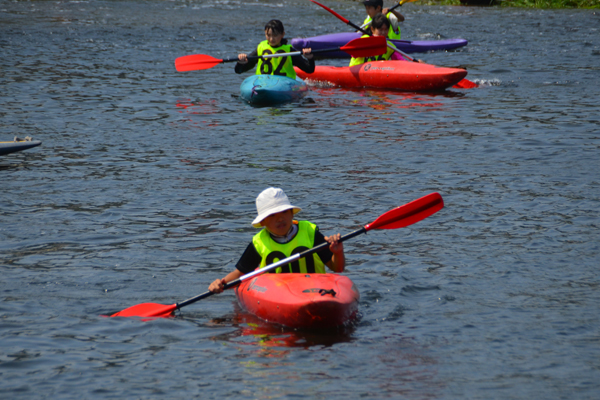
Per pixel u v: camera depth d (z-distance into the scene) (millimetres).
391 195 25062
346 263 18891
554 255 19172
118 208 23750
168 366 13125
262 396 11961
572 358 13344
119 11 95188
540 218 22344
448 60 58812
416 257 19266
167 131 35750
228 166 29250
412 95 45906
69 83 48250
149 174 28031
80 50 62531
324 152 31500
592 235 20703
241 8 102062
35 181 26969
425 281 17484
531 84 48188
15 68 53031
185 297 16875
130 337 14484
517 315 15391
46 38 69000
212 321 15359
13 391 12242
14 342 14133
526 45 66375
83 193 25469
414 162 29609
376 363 13172
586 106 40656
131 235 21188
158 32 74875
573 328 14688
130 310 15703
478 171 28062
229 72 55000
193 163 29734
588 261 18688
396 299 16359
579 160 29500
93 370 13000
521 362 13195
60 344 14102
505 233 21047
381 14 50281
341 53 65750
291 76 45531
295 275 15836
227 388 12250
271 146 32688
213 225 22141
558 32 75188
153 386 12391
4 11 91250
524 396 11930
